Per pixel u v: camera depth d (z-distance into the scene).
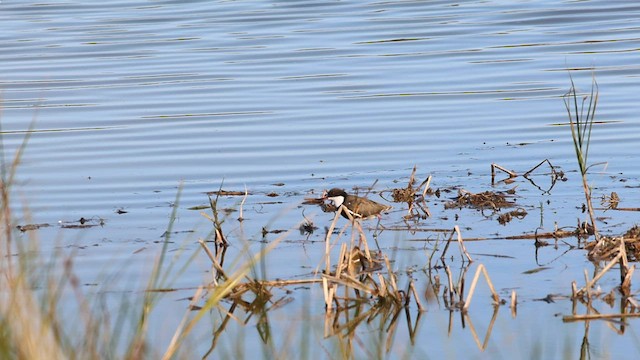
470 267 12.73
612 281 12.13
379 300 11.73
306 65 26.12
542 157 18.02
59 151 18.88
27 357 8.51
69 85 24.31
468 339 10.79
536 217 14.64
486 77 24.41
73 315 11.05
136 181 17.05
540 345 10.58
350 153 18.58
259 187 16.66
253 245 13.73
